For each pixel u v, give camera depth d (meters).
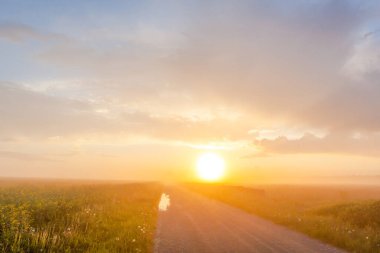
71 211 19.45
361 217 21.00
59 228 14.05
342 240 13.68
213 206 31.08
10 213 14.18
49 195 32.47
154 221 19.31
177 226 17.78
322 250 12.48
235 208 29.41
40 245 10.59
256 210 25.48
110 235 13.66
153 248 12.23
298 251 12.25
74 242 11.65
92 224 15.47
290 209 28.16
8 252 9.80
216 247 12.66
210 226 18.03
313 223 18.11
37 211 17.95
